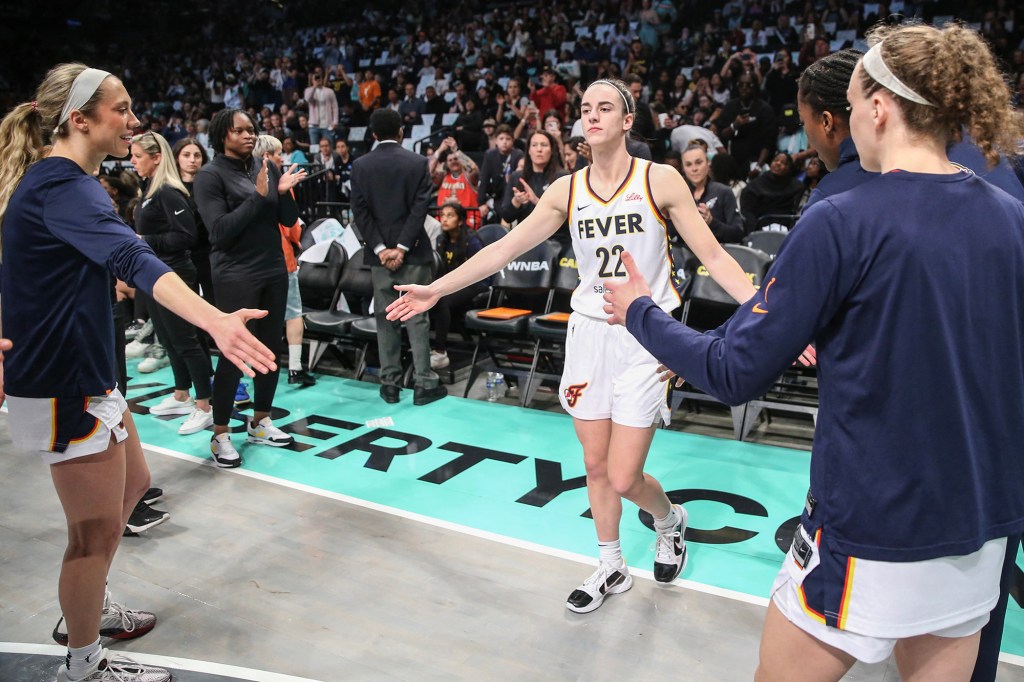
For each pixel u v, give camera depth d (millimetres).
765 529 3262
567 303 5629
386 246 4875
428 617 2611
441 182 8281
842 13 10133
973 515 1187
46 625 2578
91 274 1965
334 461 4070
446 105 12086
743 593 2750
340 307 6121
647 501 2625
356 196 4859
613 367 2498
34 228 1898
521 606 2676
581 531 3242
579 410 2582
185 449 4273
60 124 1965
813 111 1805
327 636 2510
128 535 3215
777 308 1215
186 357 4441
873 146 1268
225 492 3682
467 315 5070
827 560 1235
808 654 1302
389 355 5047
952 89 1160
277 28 16516
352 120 13062
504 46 12688
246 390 5020
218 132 3932
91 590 2098
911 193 1175
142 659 2383
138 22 17250
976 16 9383
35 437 1988
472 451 4199
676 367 1350
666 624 2555
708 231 2402
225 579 2873
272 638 2498
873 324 1175
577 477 3824
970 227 1176
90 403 2016
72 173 1916
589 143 2395
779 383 4660
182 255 4594
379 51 14578
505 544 3129
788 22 10273
